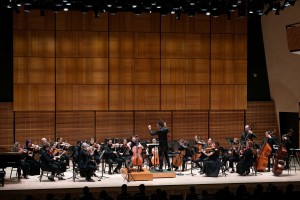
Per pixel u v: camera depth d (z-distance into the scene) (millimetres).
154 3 15852
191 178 14828
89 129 18953
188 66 19516
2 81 18797
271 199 9484
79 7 16141
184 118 19609
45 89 18594
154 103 19344
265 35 20422
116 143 16250
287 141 15797
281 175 15438
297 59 18375
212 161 15133
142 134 19312
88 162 14367
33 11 18422
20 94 18422
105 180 14508
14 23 18312
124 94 19109
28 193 12961
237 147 15922
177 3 15969
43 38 18531
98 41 18875
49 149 14711
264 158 15898
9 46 18812
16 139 18469
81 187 13289
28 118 18531
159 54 19312
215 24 19656
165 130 15227
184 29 19453
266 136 16125
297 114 19562
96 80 18906
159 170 15289
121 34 19031
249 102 20234
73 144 18828
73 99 18781
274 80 20266
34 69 18500
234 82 19875
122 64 19062
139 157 14664
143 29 19172
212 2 16156
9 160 13820
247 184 14008
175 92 19453
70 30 18688
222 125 19906
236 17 19781
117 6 15945
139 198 9602
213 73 19688
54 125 18703
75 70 18766
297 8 17750
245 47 19922
